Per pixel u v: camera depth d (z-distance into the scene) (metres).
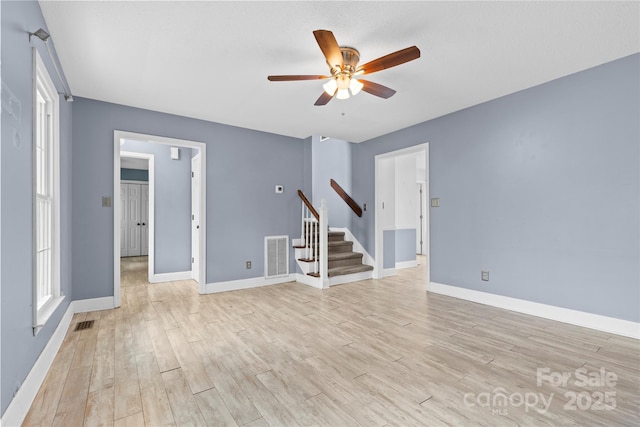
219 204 4.27
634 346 2.38
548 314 3.04
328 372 2.01
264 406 1.65
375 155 5.09
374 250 5.14
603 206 2.69
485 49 2.45
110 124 3.51
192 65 2.70
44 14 1.99
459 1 1.90
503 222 3.39
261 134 4.68
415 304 3.58
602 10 1.98
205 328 2.82
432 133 4.14
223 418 1.55
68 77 2.89
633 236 2.54
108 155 3.49
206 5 1.93
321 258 4.40
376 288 4.41
